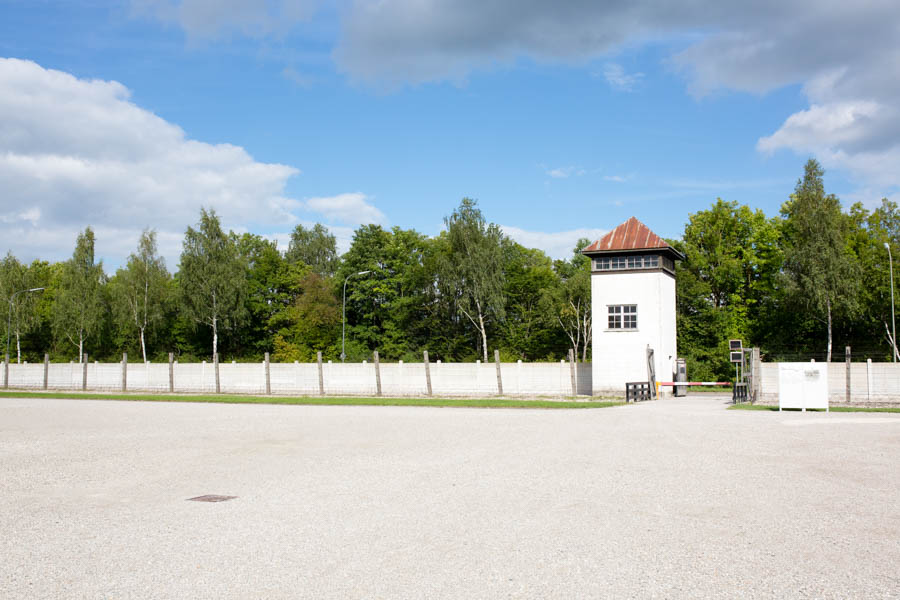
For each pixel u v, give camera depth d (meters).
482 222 72.44
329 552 7.33
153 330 85.56
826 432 17.78
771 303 71.88
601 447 15.47
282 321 85.56
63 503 10.37
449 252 75.56
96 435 20.22
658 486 10.63
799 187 64.38
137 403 37.50
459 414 27.52
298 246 114.06
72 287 83.31
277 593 6.07
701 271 73.06
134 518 9.21
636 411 26.61
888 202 69.56
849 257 64.31
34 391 52.16
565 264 91.31
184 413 29.27
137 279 80.69
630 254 38.50
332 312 80.81
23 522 9.09
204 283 76.50
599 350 38.69
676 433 18.02
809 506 9.15
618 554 7.07
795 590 5.93
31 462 14.77
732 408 27.55
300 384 44.94
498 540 7.69
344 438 18.44
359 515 9.05
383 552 7.30
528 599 5.79
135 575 6.66
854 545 7.29
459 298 73.94
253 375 46.38
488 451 15.17
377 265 84.19
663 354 38.00
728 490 10.23
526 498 9.94
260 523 8.73
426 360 41.59
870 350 66.69
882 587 5.98
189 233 77.38
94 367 51.66
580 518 8.66
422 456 14.52
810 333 69.25
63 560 7.22
